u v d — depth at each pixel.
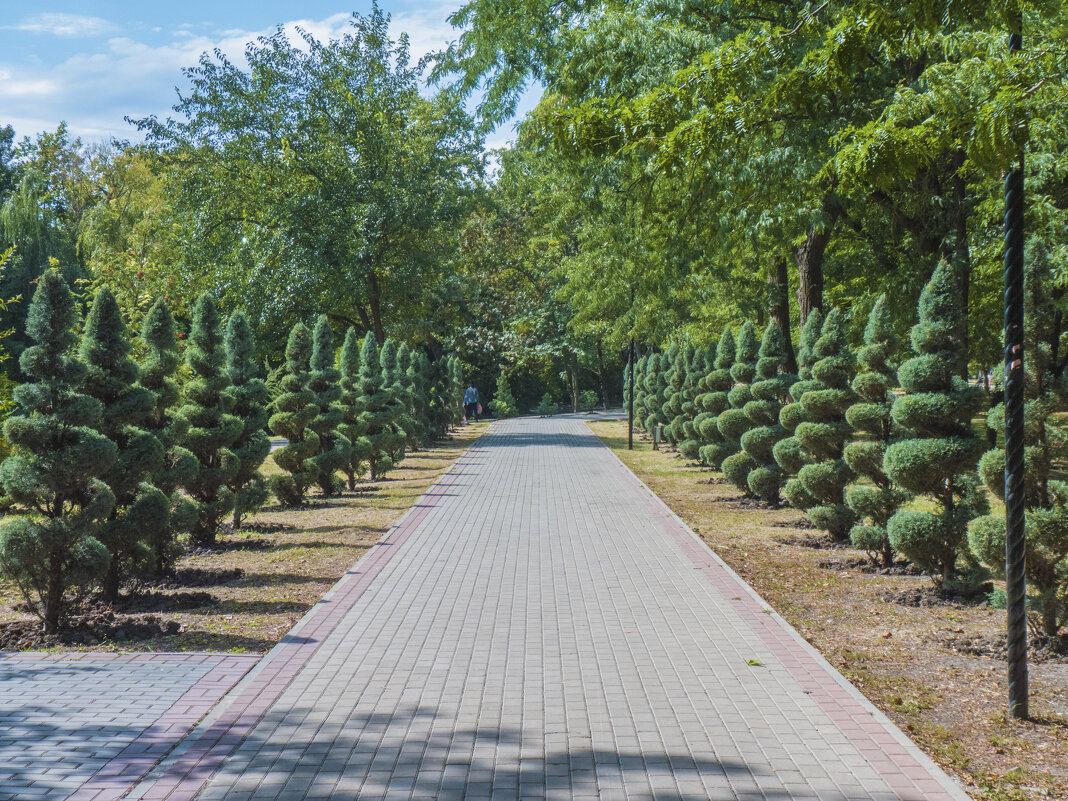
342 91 33.31
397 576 10.60
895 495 10.98
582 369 65.25
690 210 16.45
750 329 18.33
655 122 6.67
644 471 23.52
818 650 7.73
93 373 9.22
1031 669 7.23
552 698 6.38
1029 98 5.92
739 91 6.61
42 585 8.27
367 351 22.78
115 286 23.27
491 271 56.19
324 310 34.25
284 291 32.12
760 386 16.45
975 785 5.08
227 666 7.12
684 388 24.86
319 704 6.25
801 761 5.30
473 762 5.27
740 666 7.14
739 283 25.34
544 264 54.00
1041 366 7.74
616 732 5.74
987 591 9.58
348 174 32.91
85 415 8.41
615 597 9.54
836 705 6.26
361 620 8.58
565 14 18.81
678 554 11.98
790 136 13.41
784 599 9.66
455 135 35.81
